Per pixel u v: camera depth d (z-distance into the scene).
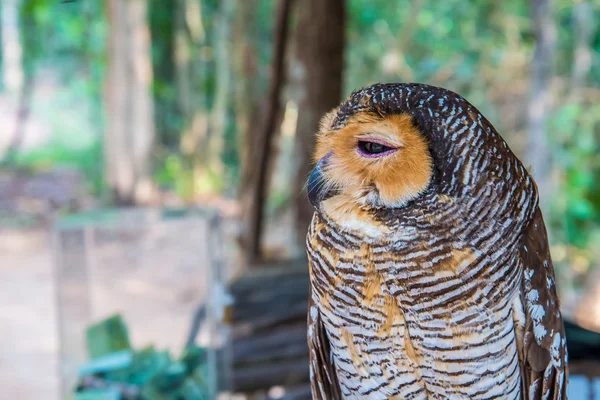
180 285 3.90
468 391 2.36
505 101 11.98
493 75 12.19
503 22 12.27
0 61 21.48
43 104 21.58
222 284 4.17
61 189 16.42
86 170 19.02
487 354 2.28
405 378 2.41
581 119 10.52
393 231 2.16
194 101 18.16
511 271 2.24
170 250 3.89
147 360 3.89
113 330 3.88
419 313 2.22
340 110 2.30
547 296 2.45
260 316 4.86
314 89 6.16
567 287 9.40
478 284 2.16
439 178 2.11
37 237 13.50
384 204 2.17
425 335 2.26
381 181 2.14
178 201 16.12
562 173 9.98
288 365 4.33
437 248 2.14
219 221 4.12
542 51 8.25
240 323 4.75
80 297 3.89
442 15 13.23
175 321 3.90
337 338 2.45
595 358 4.20
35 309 10.10
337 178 2.24
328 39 6.04
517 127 11.58
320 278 2.35
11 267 11.91
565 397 2.75
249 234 6.95
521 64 12.00
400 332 2.30
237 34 12.52
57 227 3.85
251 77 12.28
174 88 19.95
